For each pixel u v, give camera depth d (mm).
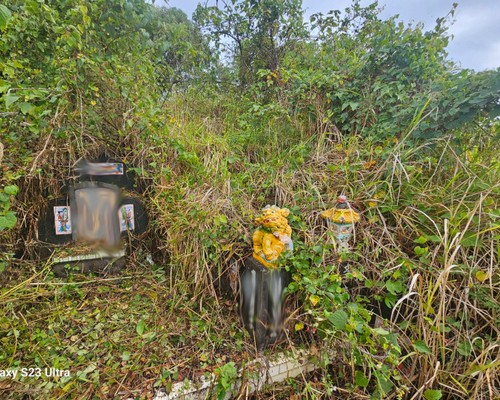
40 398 1226
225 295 1912
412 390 1433
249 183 2340
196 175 2264
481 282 1552
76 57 1963
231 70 4582
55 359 1417
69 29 1938
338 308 1394
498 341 1390
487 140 2135
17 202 1953
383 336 1301
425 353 1397
